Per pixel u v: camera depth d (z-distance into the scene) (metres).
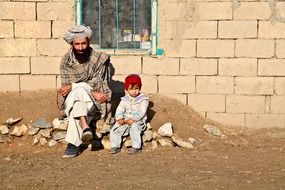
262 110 7.12
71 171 5.36
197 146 6.36
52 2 7.20
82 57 6.21
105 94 6.23
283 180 4.98
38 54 7.29
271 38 7.00
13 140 6.43
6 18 7.20
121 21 7.29
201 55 7.11
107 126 6.32
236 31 7.03
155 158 5.86
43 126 6.42
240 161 5.74
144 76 7.24
